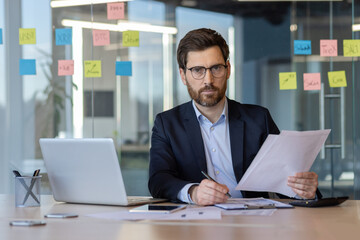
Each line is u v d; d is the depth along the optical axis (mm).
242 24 3744
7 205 1686
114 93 3820
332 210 1470
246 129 1996
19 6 3904
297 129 3701
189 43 1886
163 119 2025
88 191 1665
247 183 1645
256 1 3732
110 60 3822
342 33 3670
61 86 3883
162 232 1142
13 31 3904
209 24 3756
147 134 3783
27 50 3908
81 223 1282
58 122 3887
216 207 1536
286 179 1671
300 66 3693
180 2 3777
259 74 3734
